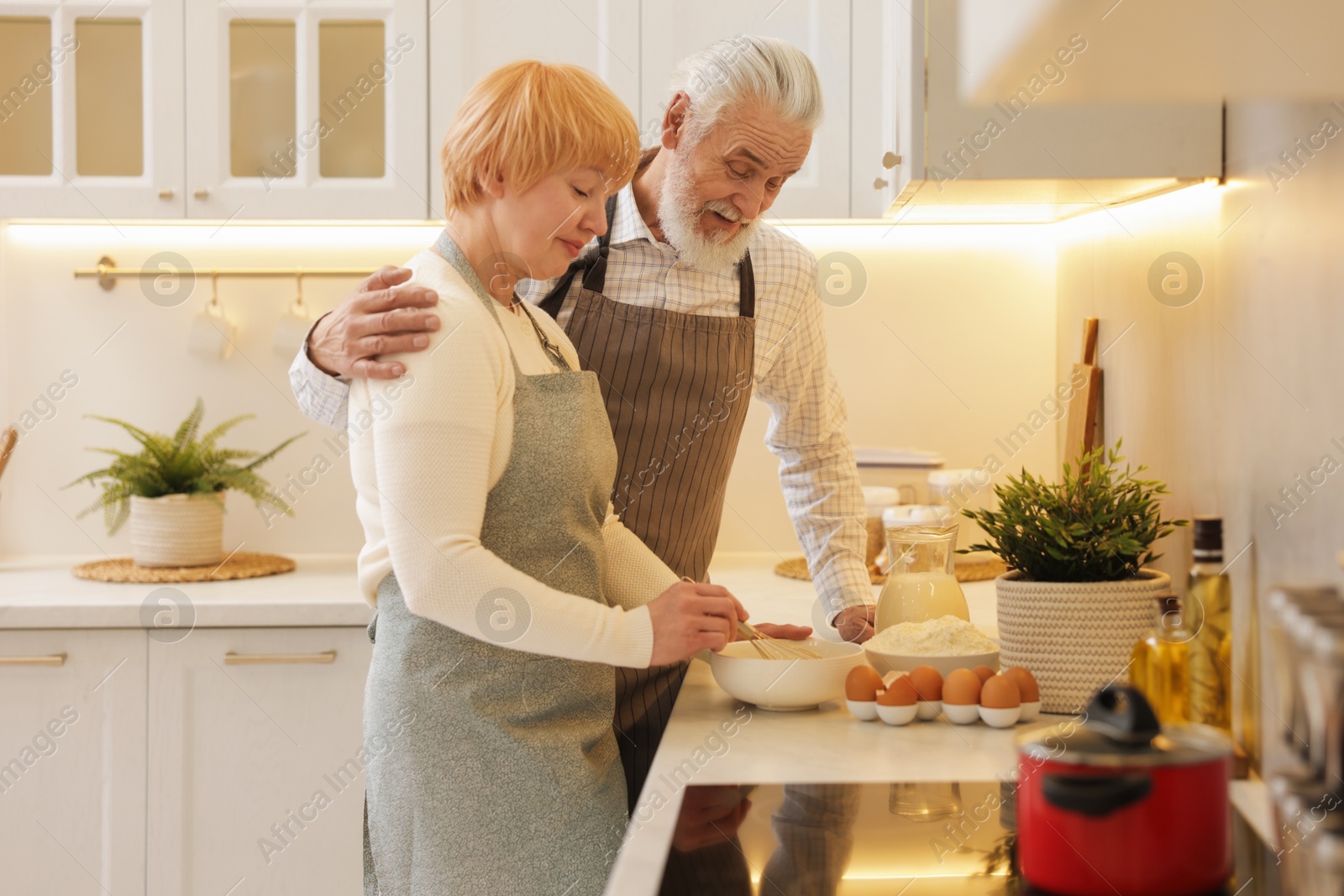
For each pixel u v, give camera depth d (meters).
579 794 1.05
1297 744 0.68
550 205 1.06
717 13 1.95
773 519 2.36
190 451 2.15
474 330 1.01
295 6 1.99
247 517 2.34
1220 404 1.16
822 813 0.81
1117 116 1.16
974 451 2.29
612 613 1.03
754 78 1.24
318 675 1.84
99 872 1.84
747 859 0.72
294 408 2.34
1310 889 0.59
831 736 1.03
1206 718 0.96
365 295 1.02
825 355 1.59
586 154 1.05
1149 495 1.12
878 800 0.83
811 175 1.97
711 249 1.35
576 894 1.03
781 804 0.83
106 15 2.00
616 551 1.25
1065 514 1.10
